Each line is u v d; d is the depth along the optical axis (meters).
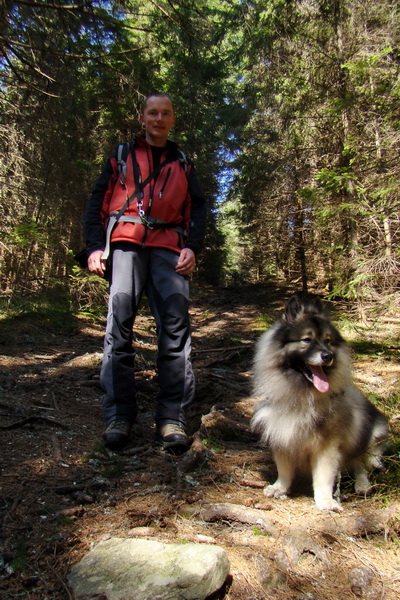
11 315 7.46
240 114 18.98
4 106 8.66
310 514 2.65
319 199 8.73
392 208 7.55
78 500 2.56
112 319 3.40
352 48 9.88
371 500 2.80
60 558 2.07
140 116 3.64
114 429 3.27
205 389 4.99
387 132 8.17
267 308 14.20
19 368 4.93
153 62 9.57
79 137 10.36
